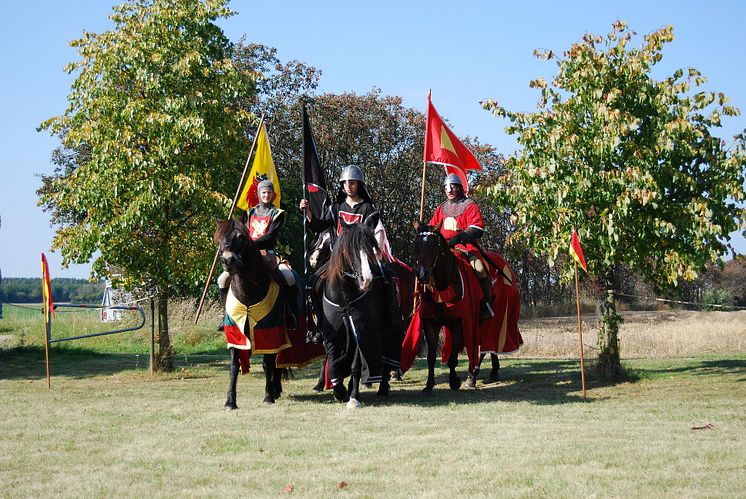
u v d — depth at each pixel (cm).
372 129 4134
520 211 1319
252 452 718
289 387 1278
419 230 1100
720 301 3941
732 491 562
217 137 1508
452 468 644
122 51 1475
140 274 1540
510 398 1102
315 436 789
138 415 948
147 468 666
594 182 1242
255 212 1056
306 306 1091
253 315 985
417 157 4178
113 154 1458
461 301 1156
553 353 1959
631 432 788
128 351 2091
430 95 1272
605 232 1252
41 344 2109
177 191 1455
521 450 704
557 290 4719
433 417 896
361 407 980
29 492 595
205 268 1534
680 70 1276
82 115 1507
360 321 970
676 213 1240
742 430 796
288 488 589
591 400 1067
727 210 1252
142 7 1547
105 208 1468
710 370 1389
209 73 1539
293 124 3756
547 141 1296
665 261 1257
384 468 649
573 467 639
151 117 1443
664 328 2317
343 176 1077
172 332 2317
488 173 4475
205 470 655
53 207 3266
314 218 1086
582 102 1293
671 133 1212
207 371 1585
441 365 1666
